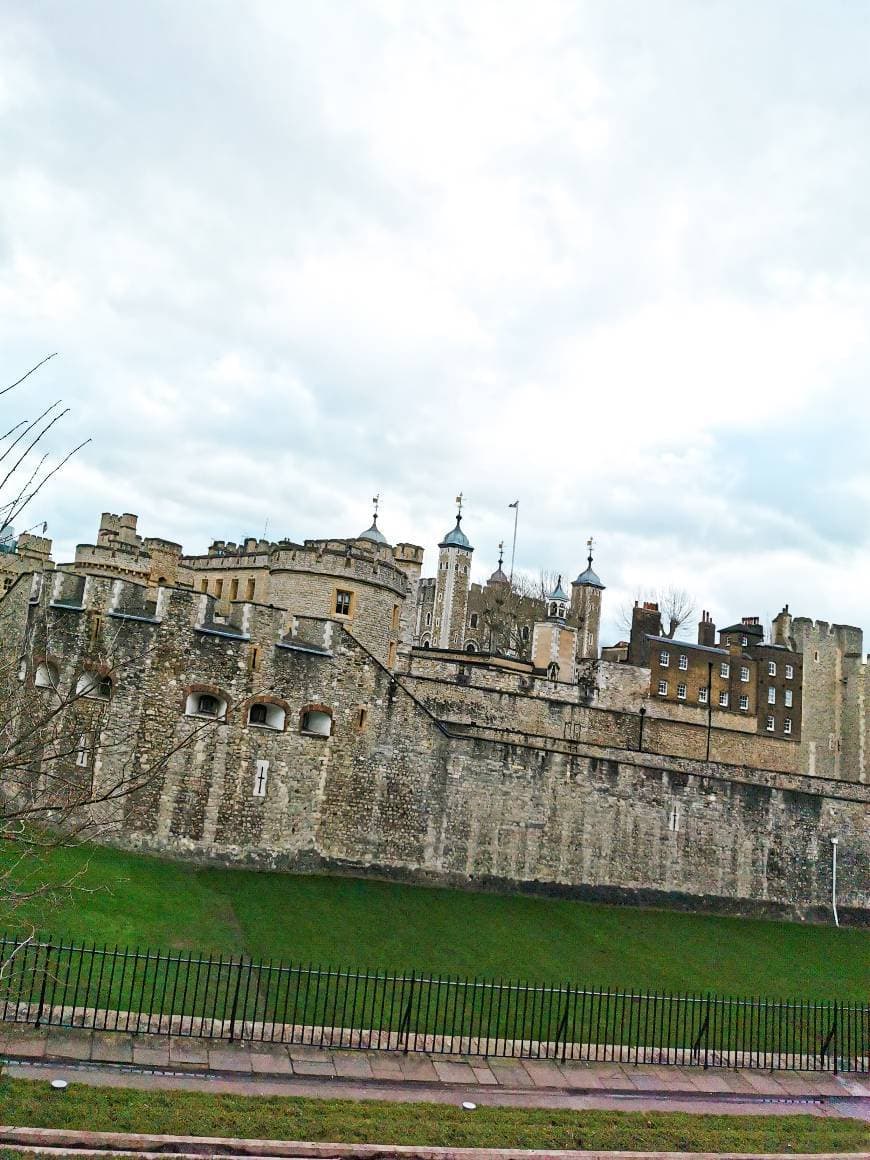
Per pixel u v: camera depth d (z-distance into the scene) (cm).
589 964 3534
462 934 3584
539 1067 2373
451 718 5378
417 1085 2169
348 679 4109
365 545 5697
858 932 4784
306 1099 1962
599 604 10662
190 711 3822
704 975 3656
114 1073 1962
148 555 5762
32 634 3844
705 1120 2142
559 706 5797
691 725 7006
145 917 3034
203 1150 1683
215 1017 2348
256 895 3528
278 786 3906
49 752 3641
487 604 10462
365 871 4025
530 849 4341
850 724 8675
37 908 2788
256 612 3959
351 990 2806
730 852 4750
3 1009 2103
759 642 9025
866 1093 2505
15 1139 1603
